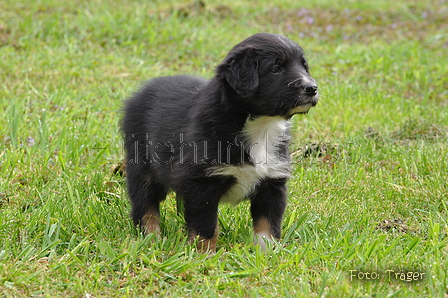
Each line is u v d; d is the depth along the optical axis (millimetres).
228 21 14836
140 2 15742
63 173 7020
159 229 6242
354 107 9953
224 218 6371
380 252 5305
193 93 6000
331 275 4906
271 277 4938
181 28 13219
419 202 6762
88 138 8055
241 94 5355
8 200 6398
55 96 9391
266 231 5812
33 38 12203
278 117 5570
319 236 5938
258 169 5602
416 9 17281
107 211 6387
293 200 6656
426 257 5262
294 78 5434
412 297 4660
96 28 12883
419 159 7625
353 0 18109
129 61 11602
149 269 4992
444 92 10820
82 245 5410
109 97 9797
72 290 4707
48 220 5645
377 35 14836
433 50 13352
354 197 6840
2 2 14547
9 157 7195
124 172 6898
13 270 4852
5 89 9602
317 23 15727
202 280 4941
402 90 11008
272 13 16297
